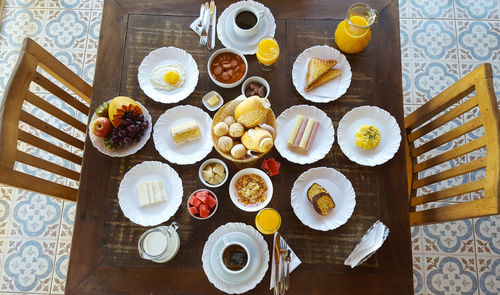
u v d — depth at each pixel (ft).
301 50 4.85
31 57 4.39
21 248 7.04
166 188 4.37
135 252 4.22
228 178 4.40
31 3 8.30
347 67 4.72
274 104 4.66
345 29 4.56
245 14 4.72
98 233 4.26
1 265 6.95
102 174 4.42
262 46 4.49
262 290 4.12
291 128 4.52
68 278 4.15
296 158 4.41
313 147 4.48
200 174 4.26
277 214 4.08
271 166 4.40
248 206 4.18
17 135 4.22
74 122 5.09
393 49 4.85
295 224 4.30
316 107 4.59
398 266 4.21
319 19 4.94
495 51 8.11
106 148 4.42
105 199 4.36
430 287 6.89
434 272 6.95
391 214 4.34
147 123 4.42
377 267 4.20
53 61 4.65
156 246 4.00
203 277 4.17
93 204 4.34
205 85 4.68
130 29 4.86
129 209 4.27
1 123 4.06
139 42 4.83
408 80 7.97
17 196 7.26
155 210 4.30
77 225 4.28
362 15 4.62
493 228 7.10
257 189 4.19
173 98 4.59
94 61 8.04
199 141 4.49
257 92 4.52
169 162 4.45
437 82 7.95
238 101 3.96
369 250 4.03
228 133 3.90
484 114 4.23
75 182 7.32
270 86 4.71
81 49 8.09
